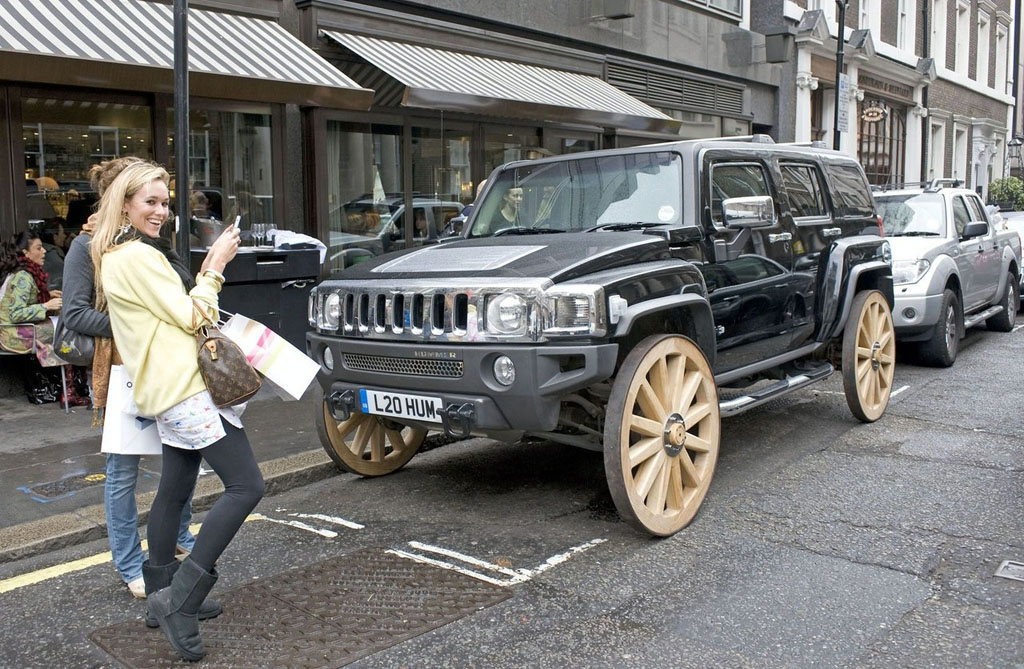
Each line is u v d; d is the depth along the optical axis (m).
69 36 7.02
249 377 3.24
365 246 10.71
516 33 12.41
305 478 5.65
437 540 4.62
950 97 29.00
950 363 9.27
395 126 10.92
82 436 6.49
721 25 17.25
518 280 4.25
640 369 4.41
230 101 9.13
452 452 6.43
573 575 4.13
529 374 4.18
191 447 3.29
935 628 3.54
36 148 7.68
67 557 4.51
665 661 3.31
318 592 3.97
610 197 5.55
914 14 25.53
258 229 8.40
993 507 4.95
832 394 8.05
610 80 14.47
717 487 5.40
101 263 3.38
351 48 9.71
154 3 8.24
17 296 6.96
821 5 20.08
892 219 10.14
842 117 14.49
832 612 3.70
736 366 5.63
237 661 3.34
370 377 4.74
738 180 5.70
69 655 3.43
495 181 6.14
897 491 5.25
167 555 3.60
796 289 6.11
